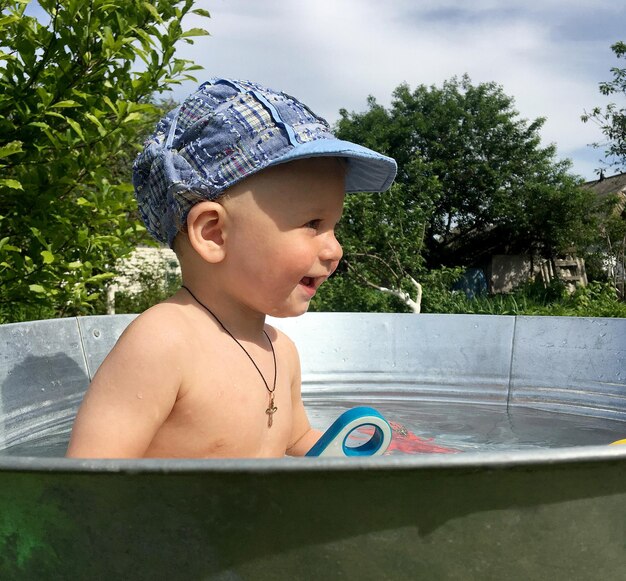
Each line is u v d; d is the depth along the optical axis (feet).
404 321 2.92
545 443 2.12
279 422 1.75
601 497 0.84
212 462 0.78
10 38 3.40
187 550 0.86
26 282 3.47
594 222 23.67
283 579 0.85
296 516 0.82
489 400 2.67
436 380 2.78
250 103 1.60
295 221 1.57
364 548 0.83
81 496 0.85
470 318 2.89
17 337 2.18
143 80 3.64
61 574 0.91
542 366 2.72
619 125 18.40
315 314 2.89
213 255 1.58
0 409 2.04
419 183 15.24
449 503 0.82
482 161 27.14
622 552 0.88
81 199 3.62
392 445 2.07
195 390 1.51
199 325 1.59
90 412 1.38
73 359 2.37
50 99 3.23
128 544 0.87
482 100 28.07
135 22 3.54
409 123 28.45
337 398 2.69
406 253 14.17
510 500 0.82
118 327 2.59
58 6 3.31
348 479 0.79
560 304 17.53
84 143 3.51
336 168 1.66
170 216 1.63
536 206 25.14
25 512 0.89
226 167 1.55
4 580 0.96
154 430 1.44
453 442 2.12
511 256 26.17
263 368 1.72
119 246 3.99
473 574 0.85
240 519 0.83
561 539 0.85
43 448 1.98
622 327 2.64
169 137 1.63
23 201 3.46
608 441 2.15
